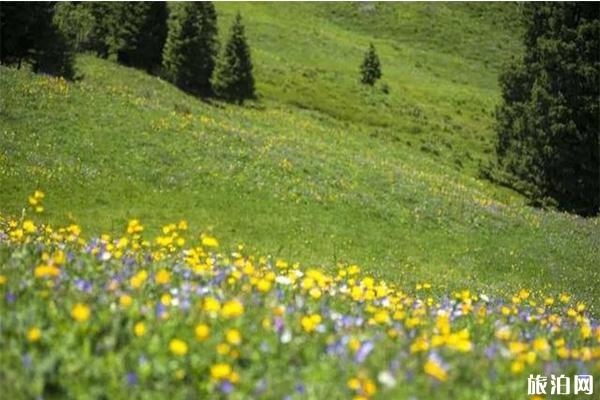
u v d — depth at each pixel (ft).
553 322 30.19
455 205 117.60
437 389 19.71
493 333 27.53
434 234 101.76
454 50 398.62
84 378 18.43
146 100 142.92
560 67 175.32
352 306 28.78
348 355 20.99
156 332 21.38
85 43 241.14
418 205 112.37
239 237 87.45
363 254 89.30
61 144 104.47
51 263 26.23
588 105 173.06
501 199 168.35
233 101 221.46
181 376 18.98
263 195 101.65
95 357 19.21
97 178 96.37
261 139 133.18
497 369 21.84
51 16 190.60
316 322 23.41
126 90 169.27
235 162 112.06
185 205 94.07
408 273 83.82
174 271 30.68
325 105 239.50
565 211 174.70
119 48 236.22
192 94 219.00
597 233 124.26
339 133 201.16
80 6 263.70
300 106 233.76
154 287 26.23
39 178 92.27
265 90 242.17
